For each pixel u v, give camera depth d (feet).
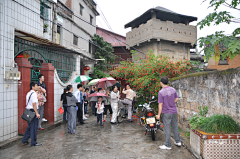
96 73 53.42
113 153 13.52
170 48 59.11
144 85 28.02
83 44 51.93
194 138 12.71
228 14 10.48
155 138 17.71
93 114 34.91
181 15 60.85
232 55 10.62
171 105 14.42
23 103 17.74
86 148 14.71
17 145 15.55
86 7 53.93
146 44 60.75
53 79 25.05
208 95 14.23
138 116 31.71
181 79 19.71
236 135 10.76
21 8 19.98
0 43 15.74
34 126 15.42
